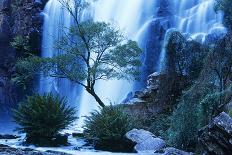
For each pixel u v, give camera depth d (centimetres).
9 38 4106
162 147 1524
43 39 3994
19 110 1720
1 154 1073
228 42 1709
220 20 3044
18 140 1766
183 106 1623
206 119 1492
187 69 2117
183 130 1554
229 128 960
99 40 2308
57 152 1204
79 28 2300
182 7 3412
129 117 1770
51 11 4019
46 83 3828
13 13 4156
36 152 1139
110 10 3709
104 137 1543
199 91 1639
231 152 952
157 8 3456
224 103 1480
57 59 2288
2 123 3344
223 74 1672
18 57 3988
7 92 3994
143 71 3234
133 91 3166
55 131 1634
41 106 1661
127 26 3547
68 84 3650
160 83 2167
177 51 2130
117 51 2289
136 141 1550
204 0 3300
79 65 2317
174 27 3338
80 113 3428
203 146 1035
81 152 1416
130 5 3606
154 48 3284
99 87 3322
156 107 2123
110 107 1708
